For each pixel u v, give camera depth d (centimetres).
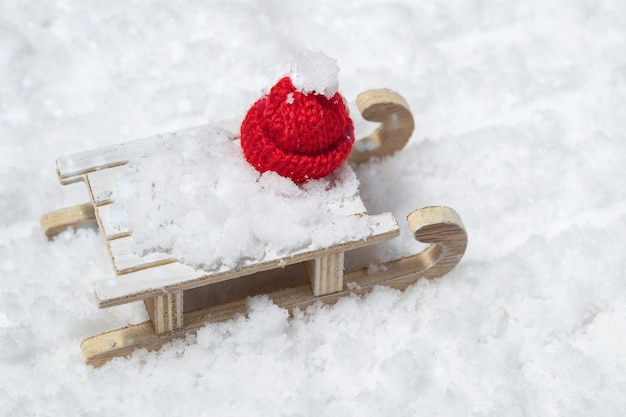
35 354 49
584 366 49
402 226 52
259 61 56
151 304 48
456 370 49
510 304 51
